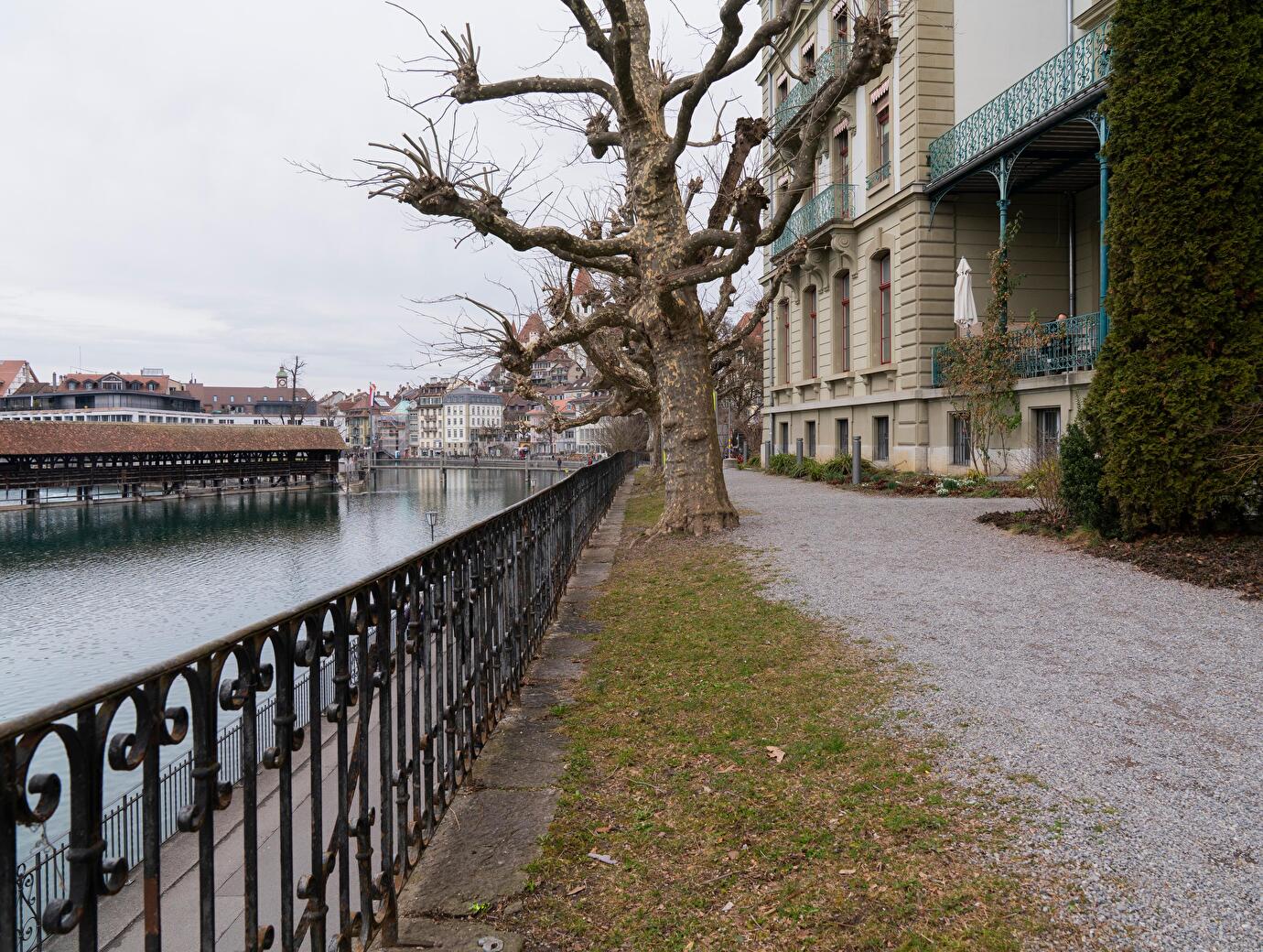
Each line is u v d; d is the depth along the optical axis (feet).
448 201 29.04
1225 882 9.10
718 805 11.48
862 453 75.20
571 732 14.57
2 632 98.89
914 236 63.98
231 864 18.33
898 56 65.92
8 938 3.78
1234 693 15.12
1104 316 47.24
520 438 454.40
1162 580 24.25
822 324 84.23
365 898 7.88
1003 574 26.48
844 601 23.77
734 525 39.45
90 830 4.28
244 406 550.36
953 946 8.15
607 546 40.52
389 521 218.59
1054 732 13.52
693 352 38.75
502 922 8.88
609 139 40.01
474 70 32.96
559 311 44.91
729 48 29.86
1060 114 47.85
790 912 8.87
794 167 33.24
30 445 234.58
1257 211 27.07
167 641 94.58
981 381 55.16
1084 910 8.67
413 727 9.99
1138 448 28.07
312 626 6.84
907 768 12.35
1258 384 26.94
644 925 8.78
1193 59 27.71
